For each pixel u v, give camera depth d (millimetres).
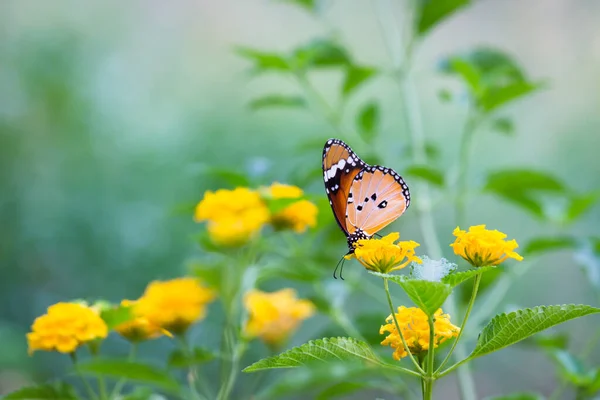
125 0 1901
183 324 787
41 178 1519
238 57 1891
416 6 936
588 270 857
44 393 778
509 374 1322
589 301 1330
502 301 1313
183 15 1941
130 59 1835
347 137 954
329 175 771
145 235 1368
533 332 688
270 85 1726
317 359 691
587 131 1582
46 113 1653
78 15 1847
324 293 876
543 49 1835
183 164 1494
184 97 1778
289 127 1541
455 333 701
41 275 1391
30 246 1400
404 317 702
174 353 794
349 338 688
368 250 696
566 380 834
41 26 1804
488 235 697
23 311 1359
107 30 1851
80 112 1653
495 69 938
